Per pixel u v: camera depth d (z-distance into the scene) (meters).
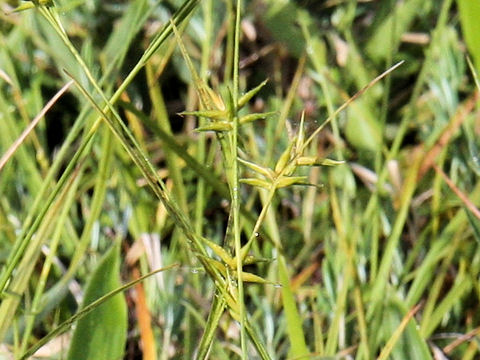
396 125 0.31
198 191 0.27
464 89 0.31
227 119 0.17
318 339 0.24
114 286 0.21
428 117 0.31
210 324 0.17
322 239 0.28
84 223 0.28
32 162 0.27
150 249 0.26
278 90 0.31
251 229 0.26
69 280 0.24
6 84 0.30
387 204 0.27
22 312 0.24
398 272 0.26
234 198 0.17
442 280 0.25
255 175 0.27
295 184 0.17
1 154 0.28
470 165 0.27
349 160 0.30
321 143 0.31
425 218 0.28
